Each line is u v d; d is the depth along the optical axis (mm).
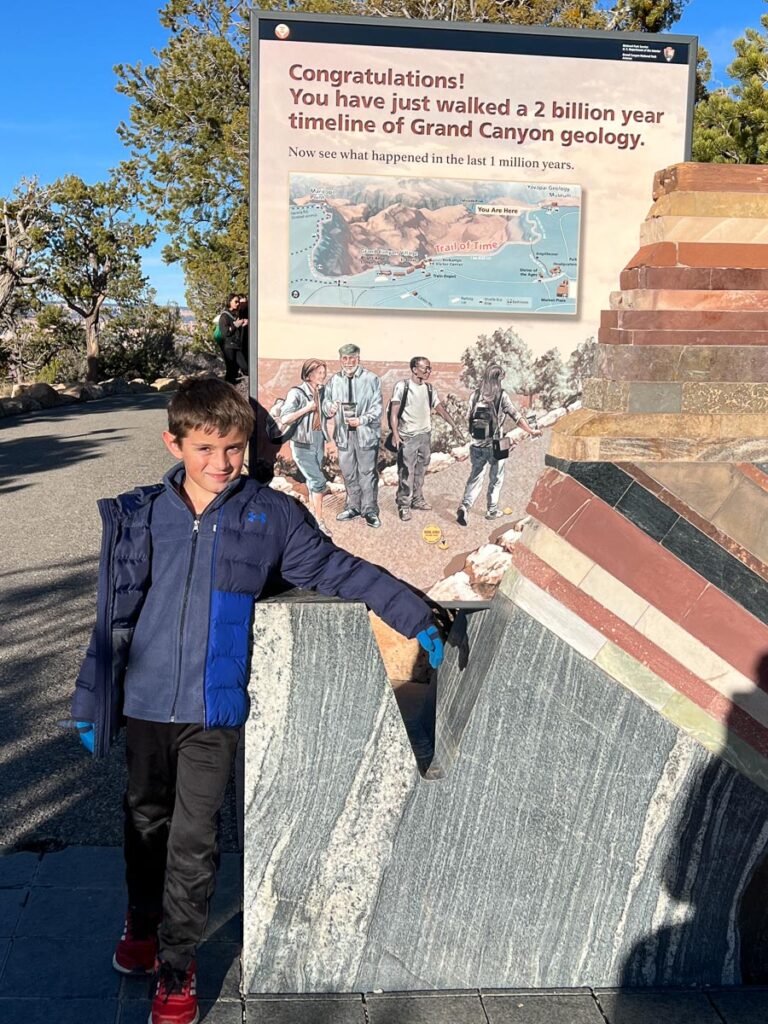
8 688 4734
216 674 2270
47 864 3088
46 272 43375
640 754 2492
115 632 2299
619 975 2576
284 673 2395
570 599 2445
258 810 2441
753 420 2457
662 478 2449
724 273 2469
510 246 2713
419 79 2629
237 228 26328
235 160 25578
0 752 4012
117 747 4094
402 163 2658
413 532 2812
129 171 27891
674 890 2553
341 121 2625
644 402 2443
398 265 2693
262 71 2596
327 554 2418
